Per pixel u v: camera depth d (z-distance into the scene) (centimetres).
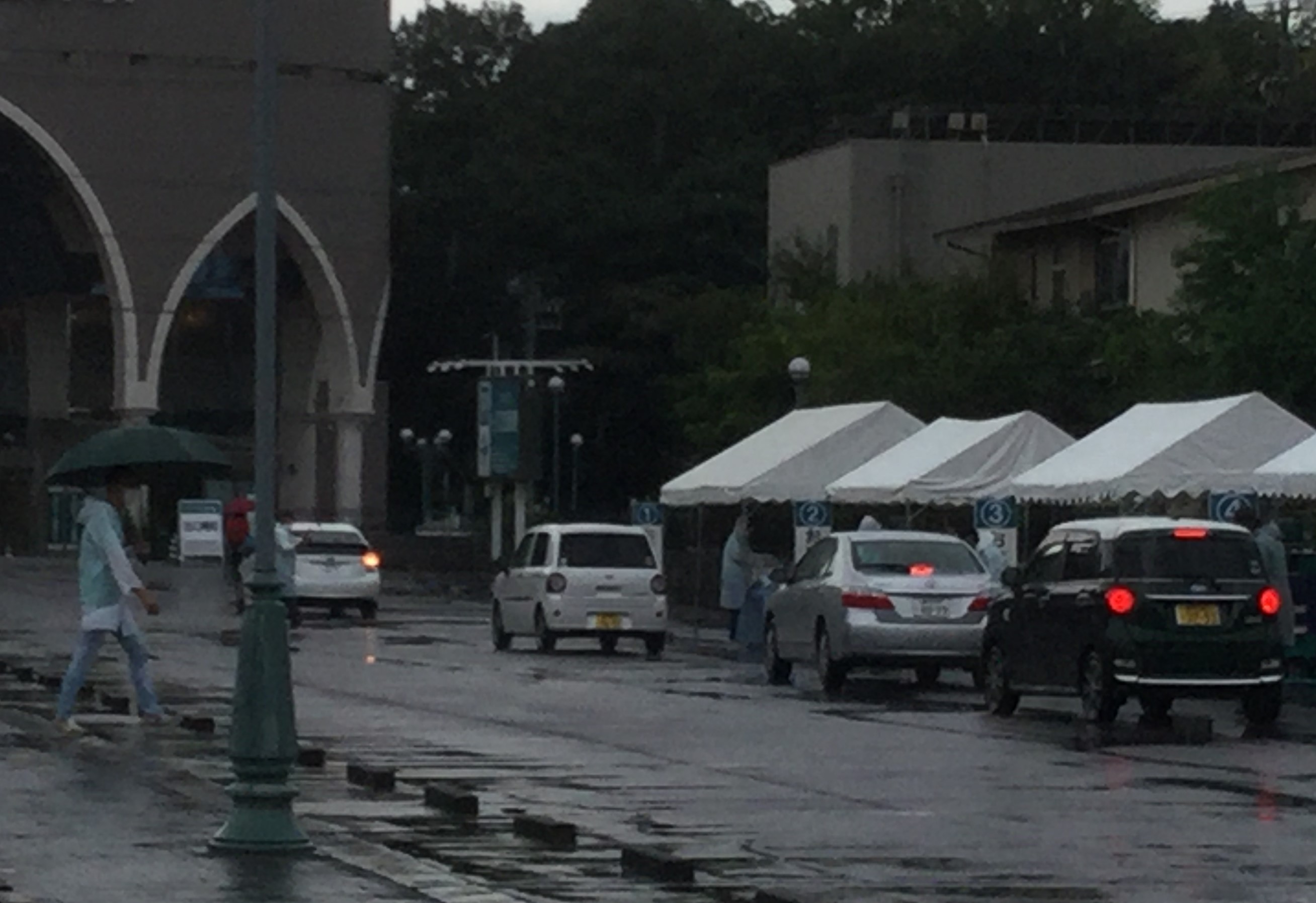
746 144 9762
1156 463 3191
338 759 2100
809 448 4134
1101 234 6159
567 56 10388
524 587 3969
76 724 2288
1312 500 3816
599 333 9688
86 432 9625
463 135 10575
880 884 1373
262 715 1428
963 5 9744
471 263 10056
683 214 9538
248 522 5094
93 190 8812
